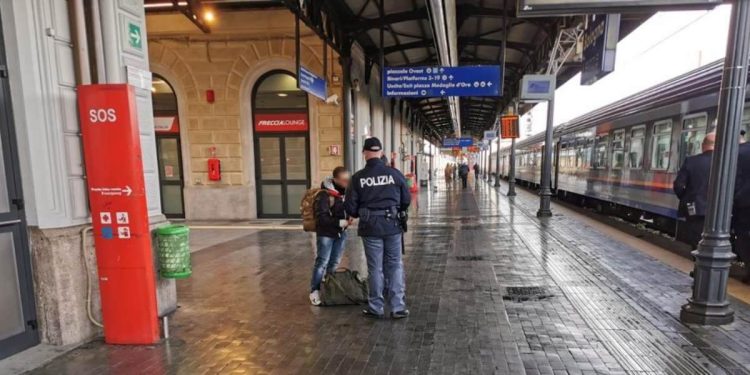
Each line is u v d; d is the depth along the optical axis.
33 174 3.40
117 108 3.45
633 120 10.31
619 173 11.16
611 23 8.58
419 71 9.88
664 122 8.76
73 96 3.59
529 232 9.13
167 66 11.09
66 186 3.56
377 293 4.20
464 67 9.74
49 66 3.42
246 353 3.47
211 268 6.29
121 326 3.62
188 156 11.27
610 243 7.80
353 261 6.71
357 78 11.78
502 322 4.03
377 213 4.06
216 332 3.90
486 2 9.77
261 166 11.34
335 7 9.53
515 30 11.60
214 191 11.22
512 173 18.92
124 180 3.50
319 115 10.89
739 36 3.59
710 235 3.88
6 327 3.33
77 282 3.62
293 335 3.82
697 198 4.94
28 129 3.36
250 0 9.64
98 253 3.57
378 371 3.15
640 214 10.80
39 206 3.43
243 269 6.23
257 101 11.20
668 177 8.51
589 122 13.88
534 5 4.05
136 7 4.10
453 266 6.23
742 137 5.56
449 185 29.52
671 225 8.99
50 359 3.35
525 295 4.82
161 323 3.84
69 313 3.57
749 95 6.27
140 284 3.58
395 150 19.86
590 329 3.83
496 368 3.16
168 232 3.99
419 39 12.27
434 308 4.45
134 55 4.06
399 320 4.13
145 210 3.60
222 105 11.09
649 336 3.67
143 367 3.24
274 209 11.41
